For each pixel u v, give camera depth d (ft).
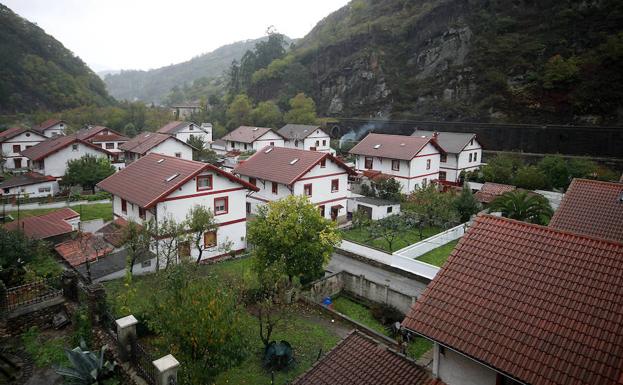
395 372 45.52
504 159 183.93
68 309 53.26
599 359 32.53
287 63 393.91
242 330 49.80
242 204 103.14
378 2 409.90
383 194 151.84
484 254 44.19
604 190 72.69
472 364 38.63
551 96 247.09
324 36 419.33
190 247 90.53
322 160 128.06
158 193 89.40
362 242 118.42
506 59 275.18
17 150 211.20
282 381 57.16
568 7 276.41
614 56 233.55
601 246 40.55
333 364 48.14
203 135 285.84
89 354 40.27
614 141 208.44
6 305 51.47
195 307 42.39
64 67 431.84
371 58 339.77
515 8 296.30
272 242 74.84
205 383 42.04
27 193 149.48
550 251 41.96
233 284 68.03
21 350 47.52
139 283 73.61
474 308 39.75
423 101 299.58
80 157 171.94
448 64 302.45
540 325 36.29
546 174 169.07
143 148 197.36
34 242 75.72
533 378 33.09
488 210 122.52
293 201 79.25
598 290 37.06
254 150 254.06
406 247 106.52
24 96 355.97
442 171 190.29
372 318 82.12
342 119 321.52
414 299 80.53
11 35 401.90
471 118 266.98
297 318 74.69
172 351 43.19
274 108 344.69
